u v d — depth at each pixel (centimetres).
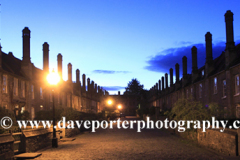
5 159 1016
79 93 5288
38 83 3250
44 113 2388
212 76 2803
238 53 2408
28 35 3038
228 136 1103
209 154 1166
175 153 1209
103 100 8781
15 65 2955
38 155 1173
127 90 13488
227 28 2392
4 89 2409
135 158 1088
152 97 7844
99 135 2259
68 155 1191
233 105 2297
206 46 2966
